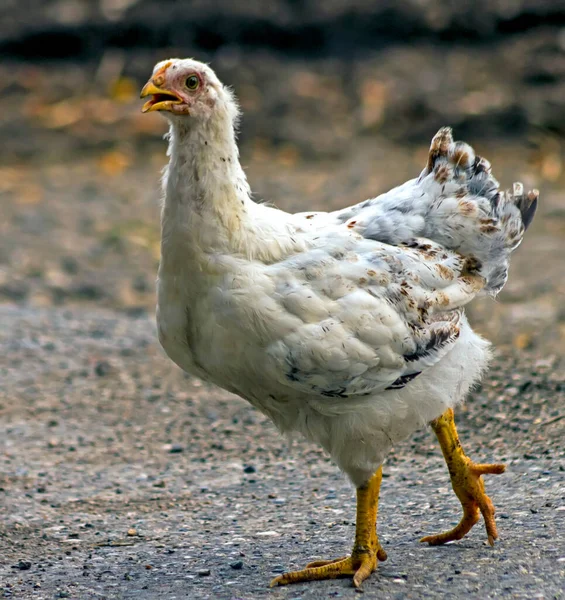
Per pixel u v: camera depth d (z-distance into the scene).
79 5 40.59
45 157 32.94
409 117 33.56
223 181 8.26
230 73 36.16
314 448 12.69
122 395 14.99
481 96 33.72
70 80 37.41
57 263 23.31
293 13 38.75
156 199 28.72
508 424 12.31
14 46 39.28
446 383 8.71
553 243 23.55
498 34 37.19
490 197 9.21
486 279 9.34
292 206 26.52
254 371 8.35
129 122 34.84
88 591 8.68
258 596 8.24
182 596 8.38
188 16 38.50
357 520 8.66
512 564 8.43
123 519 10.75
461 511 10.08
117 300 20.98
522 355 15.02
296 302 8.16
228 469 12.21
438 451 12.03
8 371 16.11
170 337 8.60
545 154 30.36
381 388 8.41
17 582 9.00
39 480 11.99
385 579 8.36
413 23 37.88
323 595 8.11
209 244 8.19
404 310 8.49
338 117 34.16
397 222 8.99
